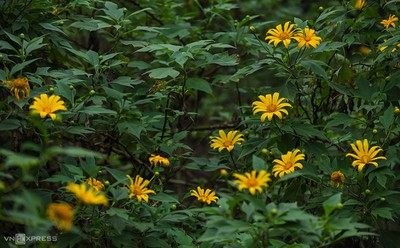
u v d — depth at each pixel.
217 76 4.21
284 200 3.21
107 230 2.77
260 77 4.38
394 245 3.02
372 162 2.90
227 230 2.15
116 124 3.37
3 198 2.24
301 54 3.27
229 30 4.48
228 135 3.26
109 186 2.60
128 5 4.60
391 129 3.18
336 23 3.55
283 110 3.04
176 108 3.88
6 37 3.42
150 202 3.20
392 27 3.57
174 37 4.47
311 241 2.32
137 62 3.73
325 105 3.84
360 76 3.34
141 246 3.10
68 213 2.22
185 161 4.65
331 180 3.09
